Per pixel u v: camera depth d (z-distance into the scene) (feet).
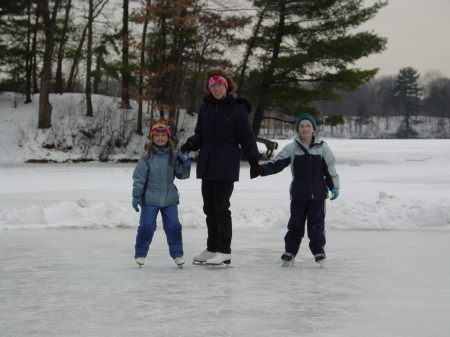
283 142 227.20
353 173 76.69
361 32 109.70
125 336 12.66
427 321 13.74
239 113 20.38
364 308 14.96
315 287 17.42
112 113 124.36
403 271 19.66
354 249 23.95
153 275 19.25
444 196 44.27
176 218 20.52
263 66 112.98
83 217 31.17
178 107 114.93
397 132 476.54
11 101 127.54
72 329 13.23
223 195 20.44
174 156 20.51
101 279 18.63
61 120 117.50
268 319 13.99
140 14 114.42
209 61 121.39
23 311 14.82
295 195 20.47
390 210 30.37
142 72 115.44
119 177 70.59
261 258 22.27
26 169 86.58
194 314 14.47
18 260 21.86
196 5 116.26
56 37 136.26
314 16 112.06
